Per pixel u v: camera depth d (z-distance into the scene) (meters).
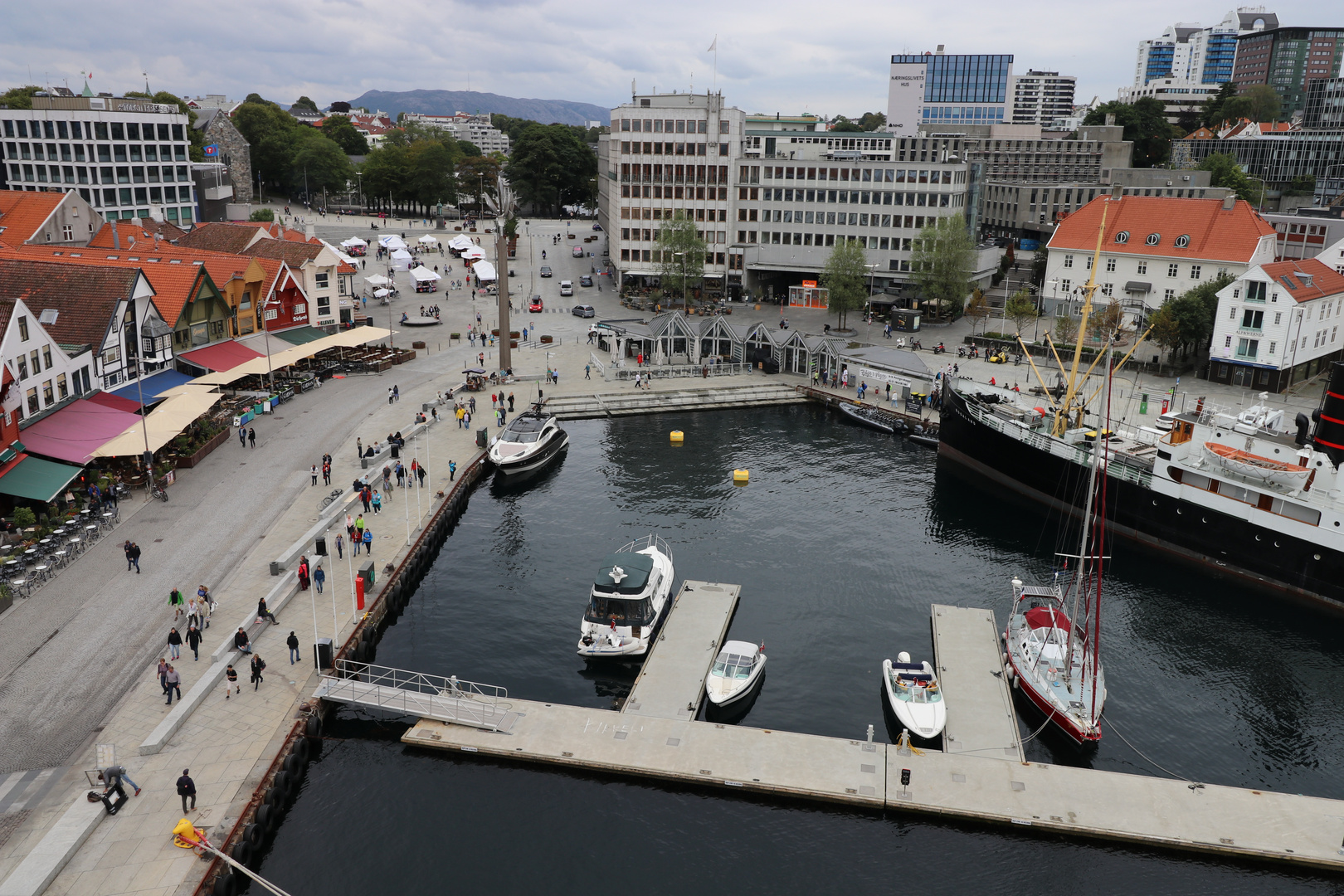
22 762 40.62
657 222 160.50
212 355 96.12
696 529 75.19
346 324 123.25
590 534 73.69
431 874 38.50
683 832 41.09
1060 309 143.12
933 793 42.75
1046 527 78.38
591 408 105.44
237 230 131.88
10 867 34.66
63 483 63.03
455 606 61.88
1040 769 44.84
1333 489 65.19
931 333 139.25
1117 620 63.38
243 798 39.62
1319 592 66.00
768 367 122.06
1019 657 53.94
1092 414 96.62
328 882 37.94
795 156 170.88
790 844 40.53
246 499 70.75
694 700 50.00
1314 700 54.16
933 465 92.62
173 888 34.72
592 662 55.47
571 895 37.66
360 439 85.50
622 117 155.50
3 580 54.72
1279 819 41.81
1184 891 38.41
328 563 62.34
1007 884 38.59
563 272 181.00
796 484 86.12
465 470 82.06
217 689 47.25
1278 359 107.50
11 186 156.75
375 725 48.44
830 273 139.12
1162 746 49.09
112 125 156.50
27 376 68.62
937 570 69.31
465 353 123.31
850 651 57.28
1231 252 126.81
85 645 49.78
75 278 84.69
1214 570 71.62
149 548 61.78
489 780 44.12
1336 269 129.12
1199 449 73.50
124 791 38.66
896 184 151.75
